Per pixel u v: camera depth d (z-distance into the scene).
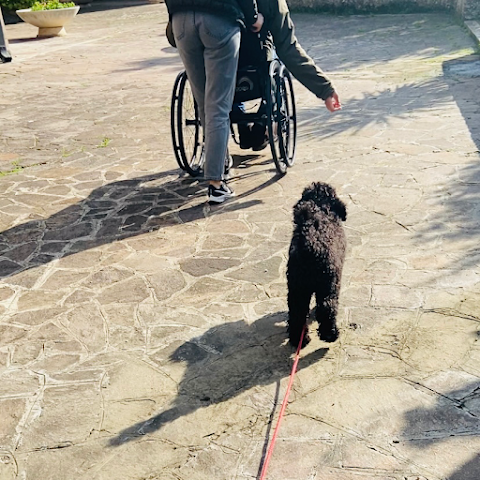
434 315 3.51
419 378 3.02
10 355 3.46
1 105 9.76
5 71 12.70
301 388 3.02
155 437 2.79
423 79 9.30
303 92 9.22
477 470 2.49
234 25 4.82
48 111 9.17
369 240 4.43
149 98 9.58
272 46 5.41
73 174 6.36
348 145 6.59
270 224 4.84
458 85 8.72
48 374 3.28
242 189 5.59
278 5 5.12
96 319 3.75
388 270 4.01
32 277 4.31
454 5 15.27
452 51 11.30
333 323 3.22
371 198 5.14
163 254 4.50
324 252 3.10
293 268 3.15
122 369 3.27
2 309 3.93
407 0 16.31
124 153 6.94
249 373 3.16
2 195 5.88
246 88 5.50
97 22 20.53
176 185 5.86
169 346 3.43
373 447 2.64
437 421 2.75
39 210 5.47
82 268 4.38
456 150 6.12
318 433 2.74
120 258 4.49
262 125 5.86
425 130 6.86
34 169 6.60
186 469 2.61
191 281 4.09
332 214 3.42
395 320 3.49
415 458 2.57
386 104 8.12
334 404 2.90
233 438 2.75
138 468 2.64
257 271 4.16
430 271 3.96
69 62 13.42
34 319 3.79
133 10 23.09
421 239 4.39
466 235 4.39
